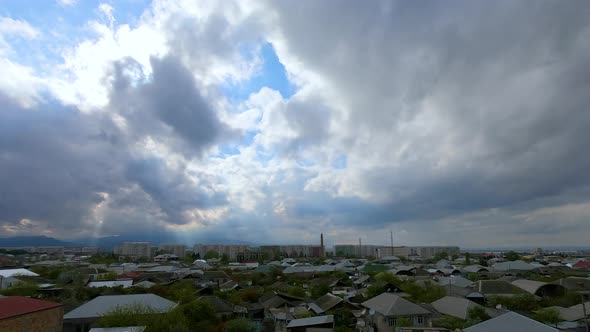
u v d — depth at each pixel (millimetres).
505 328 25688
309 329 45469
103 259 199000
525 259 174625
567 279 73500
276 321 52438
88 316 43750
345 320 49594
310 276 113625
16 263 153375
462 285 73562
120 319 35938
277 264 164000
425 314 43969
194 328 42750
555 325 40438
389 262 174875
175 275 109125
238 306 57656
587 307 44438
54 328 37344
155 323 35719
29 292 67125
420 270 108312
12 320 30734
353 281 94938
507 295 60594
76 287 72938
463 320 43656
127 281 87500
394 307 45062
